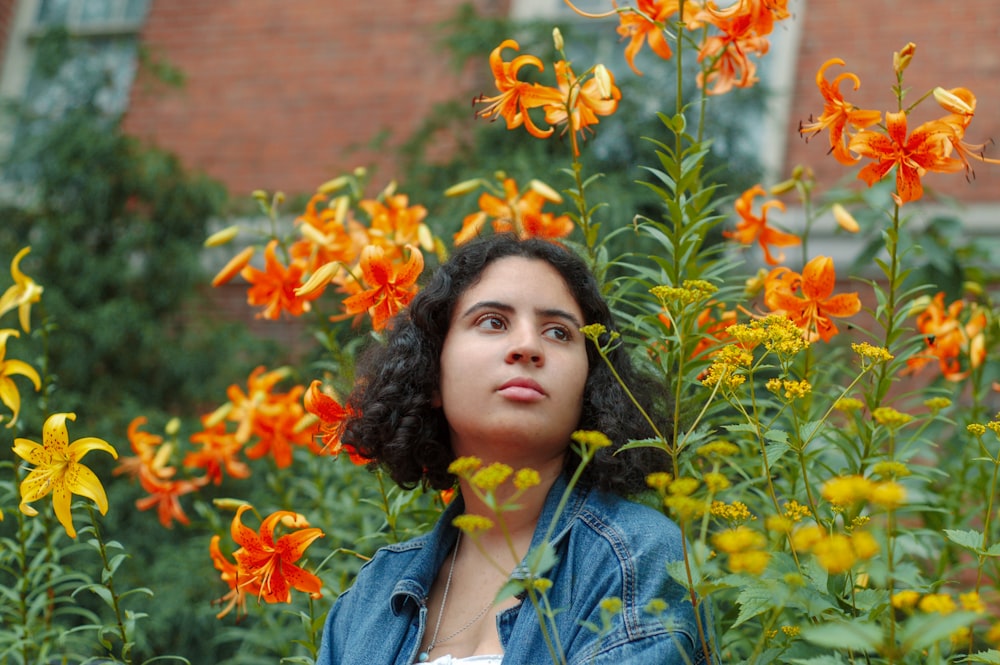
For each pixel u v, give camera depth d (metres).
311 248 2.58
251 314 5.93
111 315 5.00
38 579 2.45
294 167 6.29
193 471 4.47
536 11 6.18
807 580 1.46
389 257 2.52
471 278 1.74
